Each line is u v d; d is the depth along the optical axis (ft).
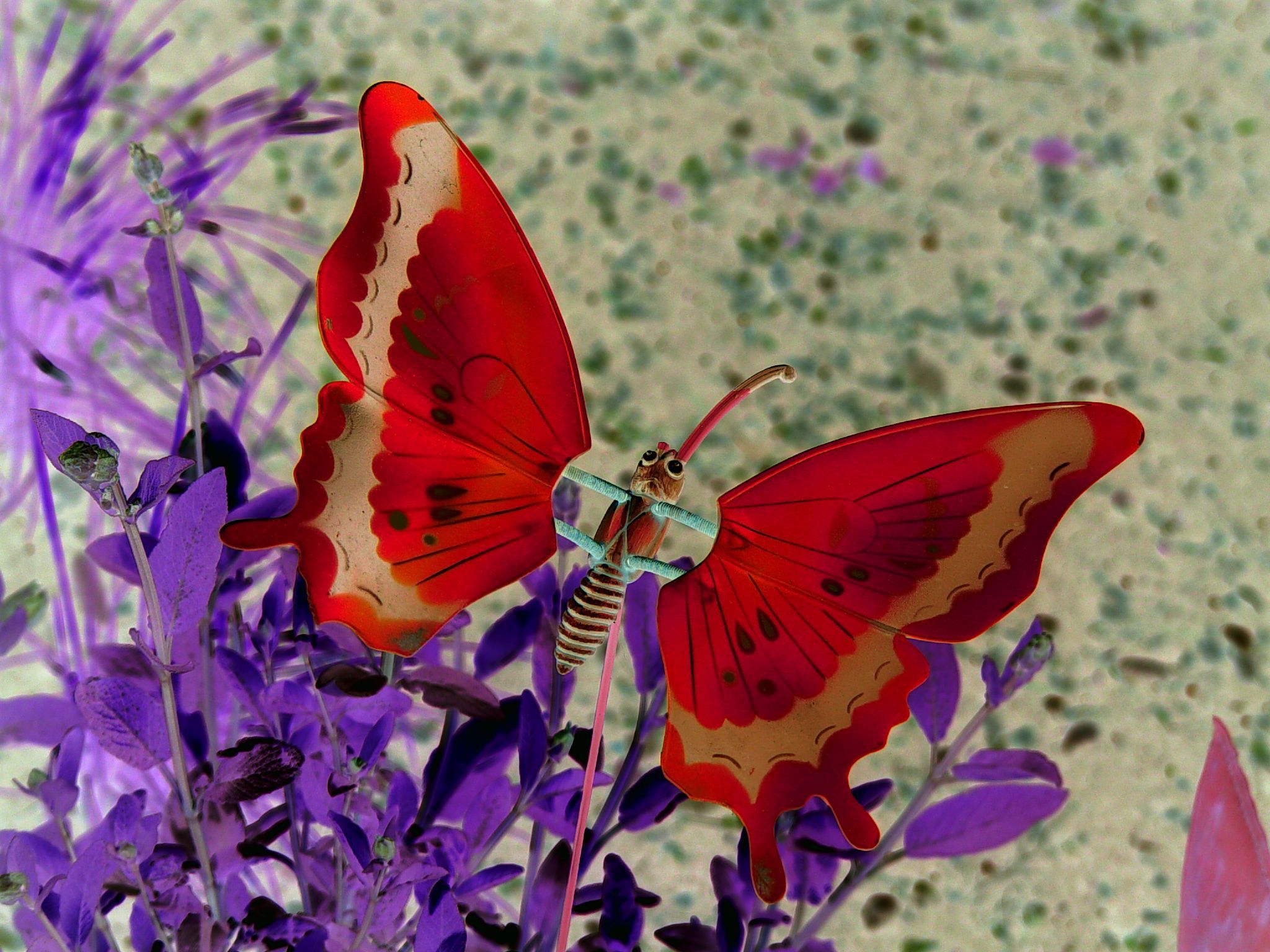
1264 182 10.34
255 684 4.38
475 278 3.83
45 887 4.12
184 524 4.00
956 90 10.83
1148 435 8.64
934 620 3.88
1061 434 3.79
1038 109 10.73
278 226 9.00
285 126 9.36
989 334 9.21
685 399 8.57
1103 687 7.29
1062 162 10.35
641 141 10.10
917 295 9.41
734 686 3.95
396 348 3.84
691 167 9.99
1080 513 8.20
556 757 4.35
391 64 10.27
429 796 4.50
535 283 3.84
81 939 4.13
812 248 9.60
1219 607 7.73
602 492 3.94
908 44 11.13
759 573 3.92
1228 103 10.87
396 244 3.81
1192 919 3.76
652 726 4.50
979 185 10.17
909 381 8.86
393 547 3.88
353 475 3.86
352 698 4.32
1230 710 7.20
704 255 9.45
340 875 4.43
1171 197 10.20
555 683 4.56
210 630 4.50
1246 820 3.76
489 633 4.66
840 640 3.92
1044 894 6.35
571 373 3.88
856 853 4.45
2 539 6.81
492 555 3.92
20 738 4.53
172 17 10.25
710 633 3.94
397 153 3.78
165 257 4.35
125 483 6.94
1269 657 7.50
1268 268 9.78
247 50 10.12
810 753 3.93
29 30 9.67
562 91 10.35
